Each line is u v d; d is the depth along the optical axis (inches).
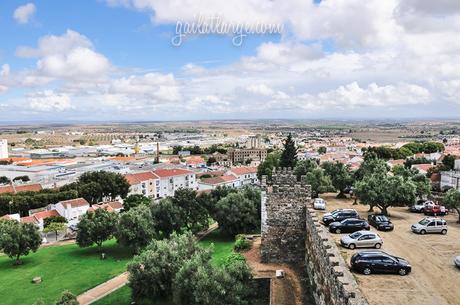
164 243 2186.3
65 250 3499.0
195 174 7372.1
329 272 1107.3
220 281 1728.6
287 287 1649.9
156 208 3560.5
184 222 3614.7
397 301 1040.2
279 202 1951.3
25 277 2824.8
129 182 5969.5
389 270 1240.2
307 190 1931.6
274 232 1962.4
